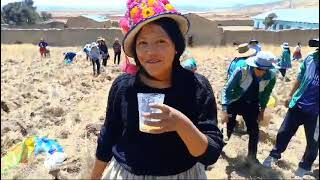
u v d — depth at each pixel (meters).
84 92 14.42
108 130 2.79
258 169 6.54
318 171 6.66
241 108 6.64
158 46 2.49
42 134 8.56
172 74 2.58
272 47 40.94
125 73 2.73
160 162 2.55
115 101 2.71
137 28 2.48
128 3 2.56
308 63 6.00
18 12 72.69
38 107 11.14
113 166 2.71
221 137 2.59
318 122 6.10
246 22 69.25
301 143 8.32
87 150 7.33
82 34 51.84
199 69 21.89
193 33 50.53
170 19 2.54
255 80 6.34
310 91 6.00
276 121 9.63
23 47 42.25
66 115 10.40
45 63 26.41
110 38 51.31
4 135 8.18
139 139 2.59
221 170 6.67
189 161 2.59
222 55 33.12
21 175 6.28
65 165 6.60
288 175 6.48
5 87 13.94
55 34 52.19
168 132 2.54
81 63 25.27
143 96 2.48
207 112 2.57
